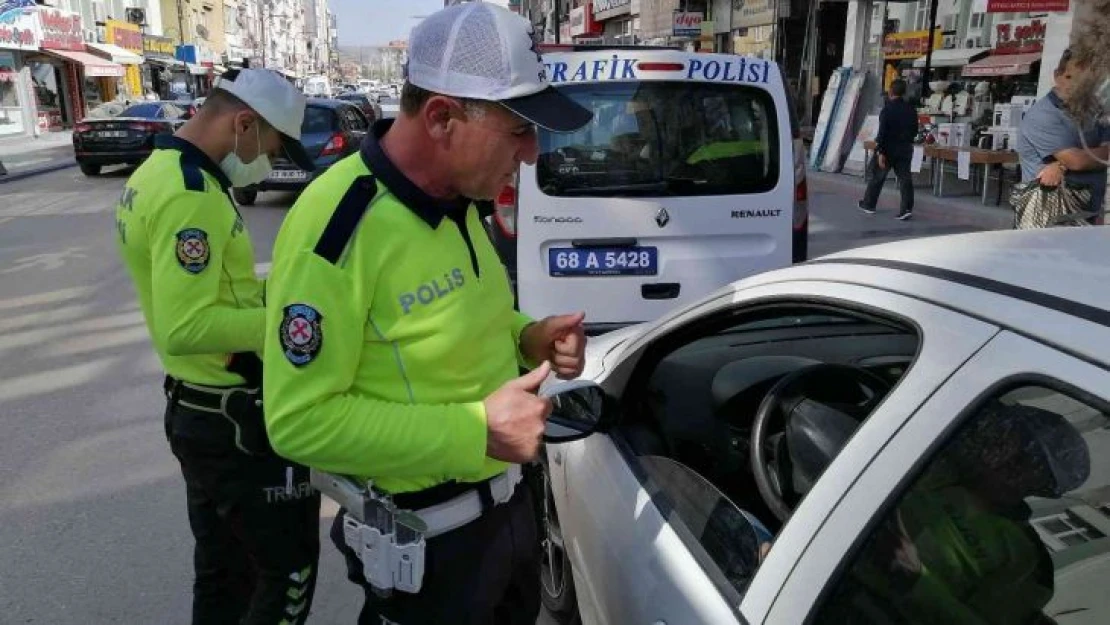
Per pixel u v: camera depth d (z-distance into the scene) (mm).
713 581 1643
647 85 4414
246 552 2365
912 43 15789
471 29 1479
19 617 3082
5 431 4711
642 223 4480
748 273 4609
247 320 2080
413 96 1531
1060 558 1172
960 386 1270
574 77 4410
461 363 1622
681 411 2438
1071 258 1434
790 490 1849
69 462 4320
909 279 1541
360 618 1914
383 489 1687
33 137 29703
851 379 2029
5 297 7711
